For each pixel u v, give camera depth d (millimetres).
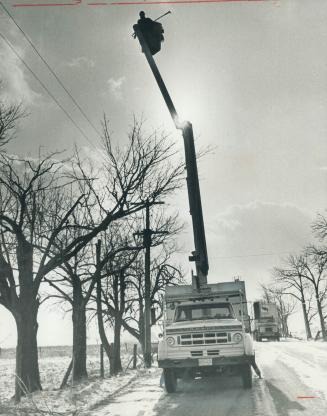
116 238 20797
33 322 13312
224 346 12016
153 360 28031
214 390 12273
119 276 22312
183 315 13961
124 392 12773
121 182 14898
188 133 9891
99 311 21438
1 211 12656
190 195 9992
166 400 10984
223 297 14172
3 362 43688
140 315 27766
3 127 12992
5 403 10984
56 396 11680
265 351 29141
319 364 18359
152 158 14930
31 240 13492
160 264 28125
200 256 9836
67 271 18000
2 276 12727
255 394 11125
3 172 14219
